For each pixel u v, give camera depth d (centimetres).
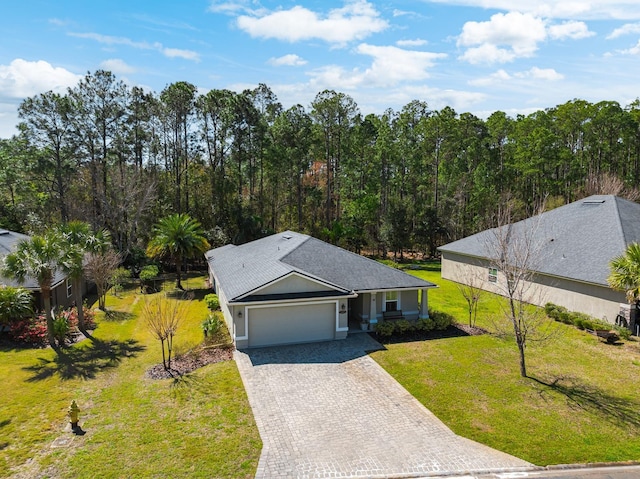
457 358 1788
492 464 1095
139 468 1072
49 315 1992
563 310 2333
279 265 2144
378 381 1580
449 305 2677
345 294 2014
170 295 3108
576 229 2708
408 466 1084
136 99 4184
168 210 4366
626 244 2327
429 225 4728
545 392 1480
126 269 3784
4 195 4694
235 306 1892
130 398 1461
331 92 5178
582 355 1809
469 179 5416
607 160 5384
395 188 5722
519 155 5322
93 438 1213
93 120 4053
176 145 4553
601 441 1198
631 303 2027
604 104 5072
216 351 1886
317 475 1044
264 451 1142
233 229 4394
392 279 2233
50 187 4284
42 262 1905
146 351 1952
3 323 2122
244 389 1511
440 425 1286
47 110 3841
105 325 2355
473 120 5694
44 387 1563
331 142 5394
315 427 1267
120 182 4050
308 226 5031
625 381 1562
